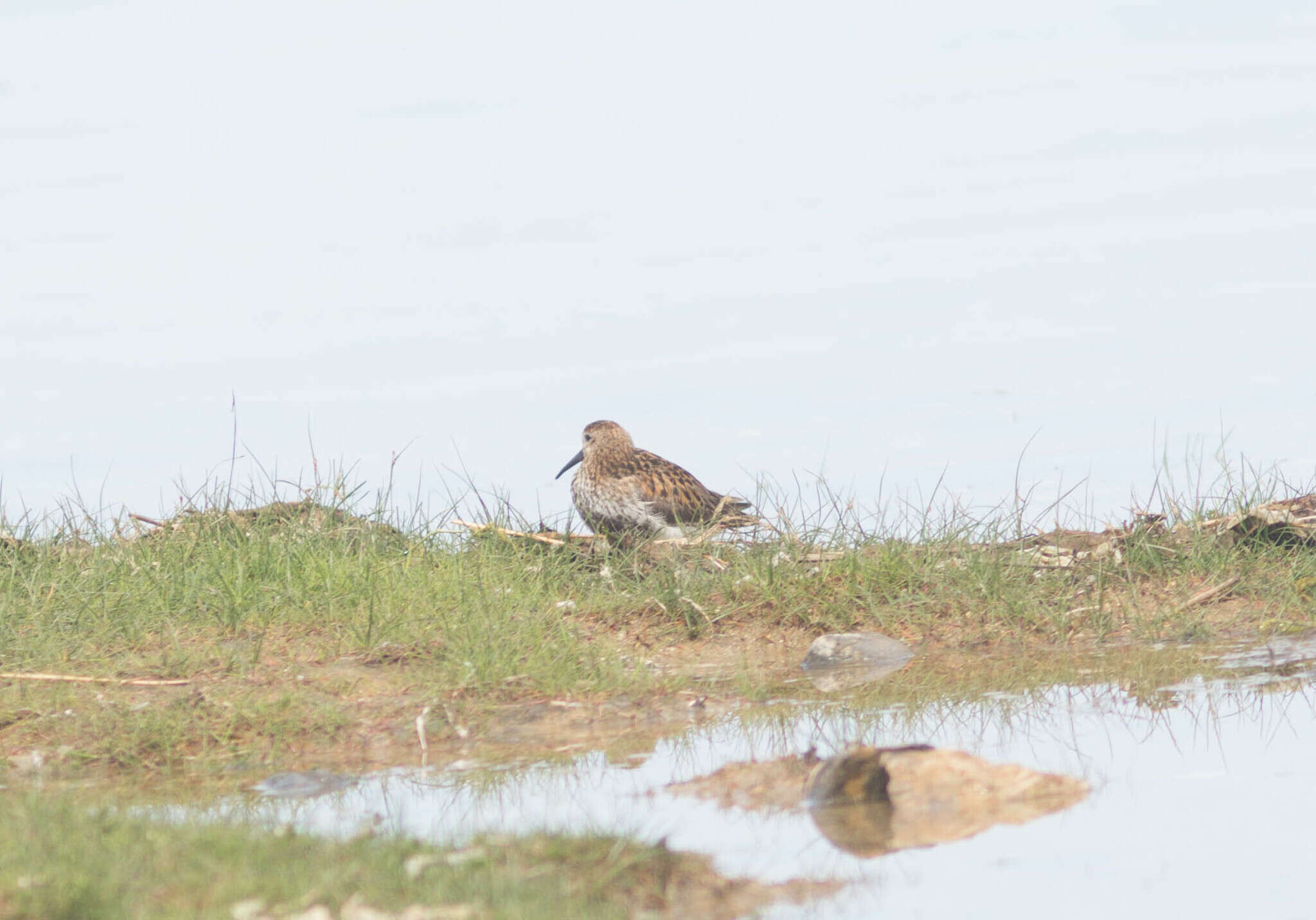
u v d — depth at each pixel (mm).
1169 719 14094
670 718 14523
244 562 17172
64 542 18547
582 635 16469
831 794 11711
